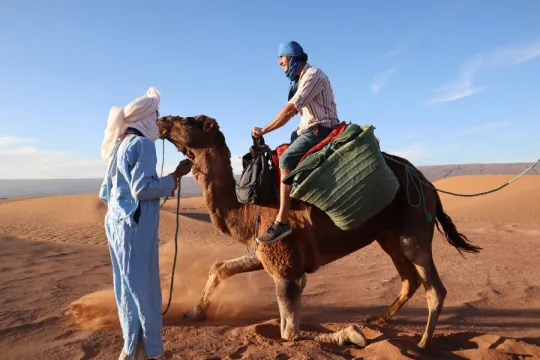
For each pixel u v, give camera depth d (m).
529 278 9.00
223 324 5.90
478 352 4.70
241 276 9.41
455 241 5.66
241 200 5.14
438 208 5.59
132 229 3.71
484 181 50.50
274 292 8.05
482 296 7.67
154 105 4.05
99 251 13.90
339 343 4.90
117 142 3.92
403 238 5.18
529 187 38.16
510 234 16.84
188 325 5.81
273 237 4.90
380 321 6.11
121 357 3.66
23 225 23.64
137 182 3.63
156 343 3.71
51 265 10.59
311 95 5.05
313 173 4.75
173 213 27.27
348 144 4.73
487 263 10.57
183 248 14.53
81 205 30.16
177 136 5.38
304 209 5.08
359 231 5.20
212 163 5.40
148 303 3.70
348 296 7.83
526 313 6.78
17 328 5.48
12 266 10.32
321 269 10.34
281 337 5.12
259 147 5.19
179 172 4.14
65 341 5.04
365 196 4.77
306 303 7.39
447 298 7.65
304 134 5.11
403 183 5.16
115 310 6.18
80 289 7.88
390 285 8.57
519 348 4.91
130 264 3.67
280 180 5.09
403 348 4.72
